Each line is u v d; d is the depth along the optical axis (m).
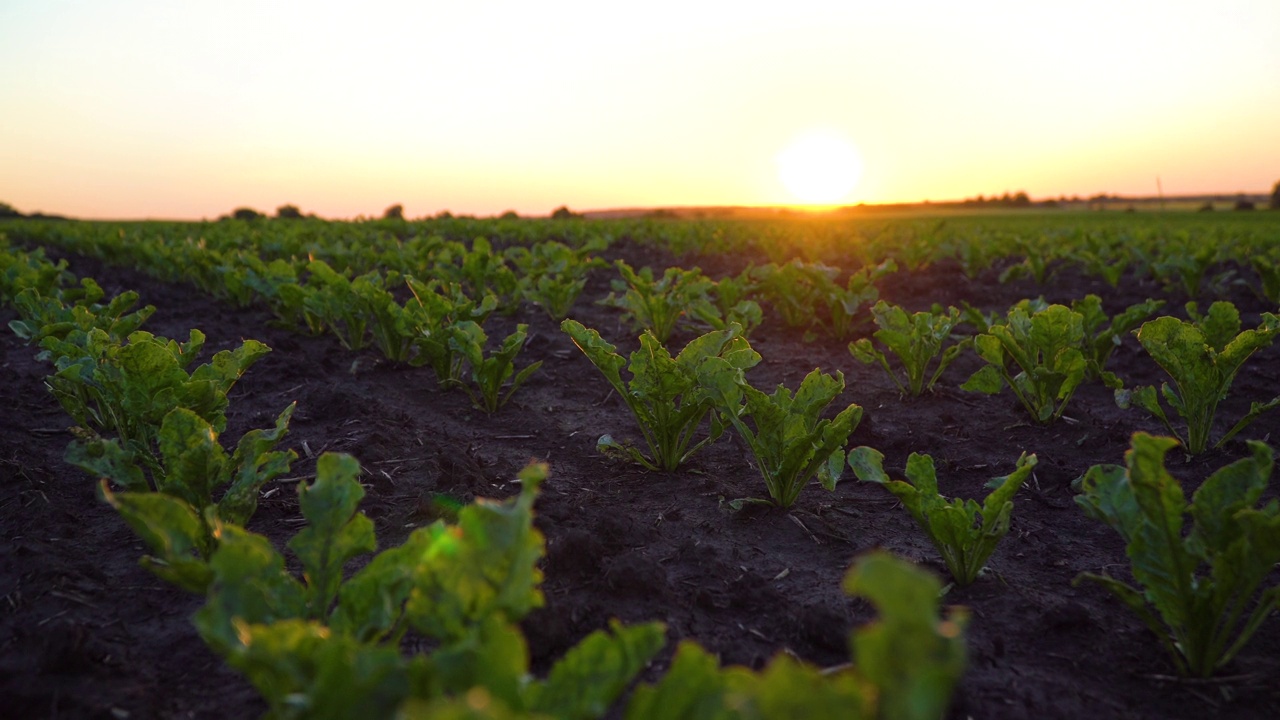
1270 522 1.69
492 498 3.16
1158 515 1.86
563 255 9.42
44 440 3.86
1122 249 12.56
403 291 9.34
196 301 8.51
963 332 6.99
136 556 2.69
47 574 2.46
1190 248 12.06
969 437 4.15
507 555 1.36
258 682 1.37
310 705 1.16
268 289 6.42
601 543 2.72
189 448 2.25
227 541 1.50
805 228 20.92
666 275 6.54
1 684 1.92
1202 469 3.51
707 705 1.14
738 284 7.04
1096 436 4.00
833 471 2.92
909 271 11.53
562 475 3.55
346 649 1.17
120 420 3.04
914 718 0.83
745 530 2.96
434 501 3.04
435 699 1.12
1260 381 5.06
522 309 7.99
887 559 0.89
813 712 0.90
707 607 2.38
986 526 2.39
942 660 0.88
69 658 2.00
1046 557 2.80
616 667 1.21
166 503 1.63
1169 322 3.48
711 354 3.19
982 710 1.93
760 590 2.46
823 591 2.52
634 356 3.19
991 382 4.19
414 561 1.62
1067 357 3.93
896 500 3.29
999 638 2.24
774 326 7.09
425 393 4.79
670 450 3.47
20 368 5.34
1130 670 2.09
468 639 1.17
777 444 2.96
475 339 4.30
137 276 10.75
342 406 4.26
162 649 2.14
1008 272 10.00
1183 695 1.98
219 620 1.35
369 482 3.28
